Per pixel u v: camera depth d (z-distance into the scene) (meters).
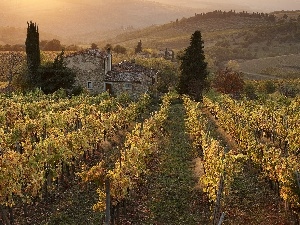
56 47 109.62
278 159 14.78
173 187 16.31
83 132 18.64
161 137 26.28
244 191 15.78
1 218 12.80
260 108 28.61
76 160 18.67
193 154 21.59
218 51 187.12
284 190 12.66
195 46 58.47
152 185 16.52
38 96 35.25
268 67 142.50
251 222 12.90
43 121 19.38
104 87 49.50
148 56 118.81
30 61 44.22
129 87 49.34
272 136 23.16
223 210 13.74
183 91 58.69
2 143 16.30
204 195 14.86
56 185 15.77
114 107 32.19
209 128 29.73
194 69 58.31
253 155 17.28
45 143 14.62
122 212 13.65
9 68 58.16
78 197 14.84
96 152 21.33
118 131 27.17
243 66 151.12
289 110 28.08
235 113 30.16
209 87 60.66
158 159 20.56
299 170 12.95
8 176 11.95
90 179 11.73
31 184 13.17
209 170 14.22
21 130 18.06
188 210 14.14
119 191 12.60
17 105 24.52
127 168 13.70
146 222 13.10
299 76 117.75
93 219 13.03
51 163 14.61
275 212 13.67
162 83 67.19
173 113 41.91
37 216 13.25
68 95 38.97
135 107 31.31
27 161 13.34
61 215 13.22
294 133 19.20
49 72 41.88
